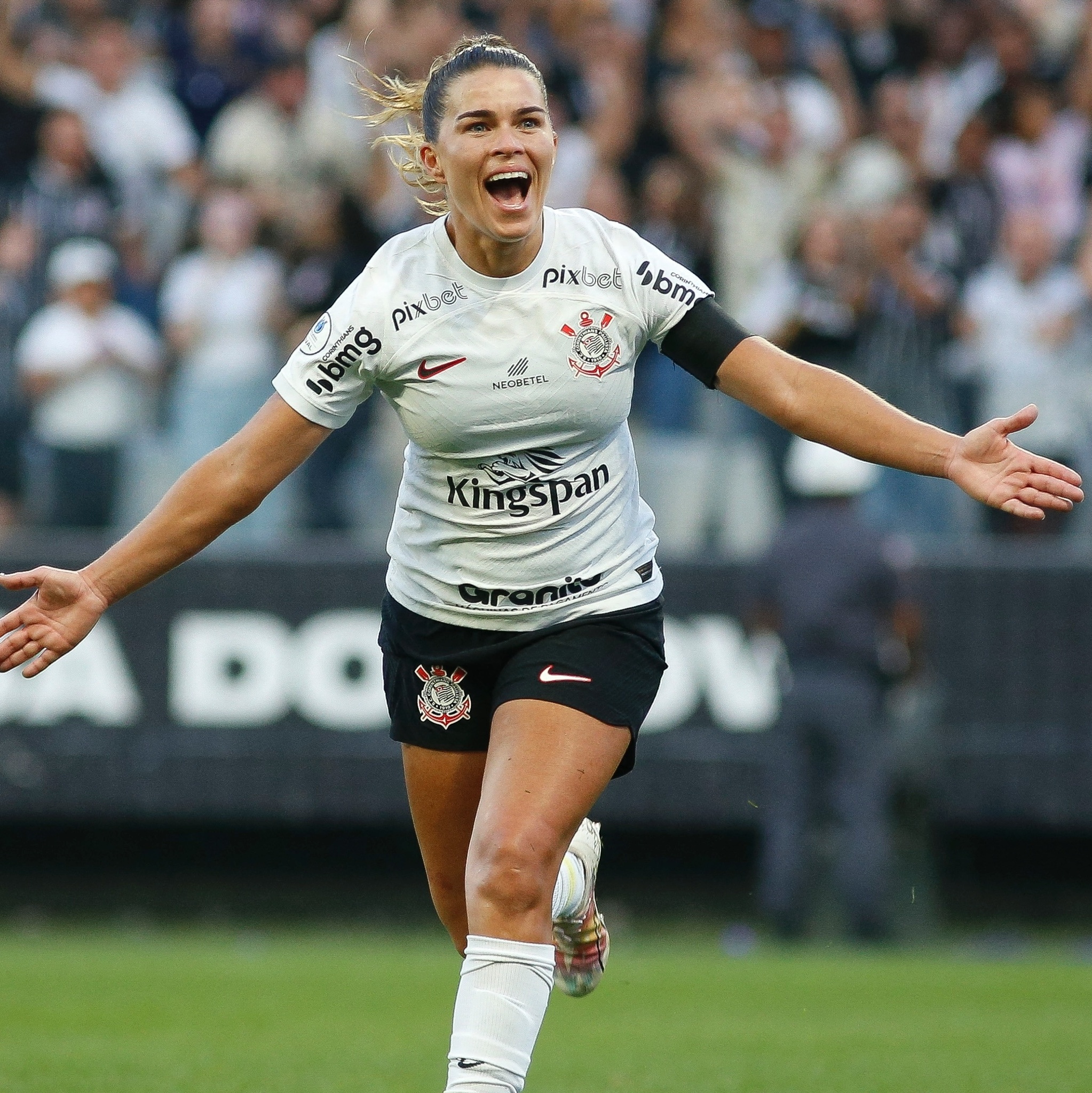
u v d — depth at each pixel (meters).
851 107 38.78
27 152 37.12
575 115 38.16
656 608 12.36
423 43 38.53
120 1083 15.77
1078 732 31.03
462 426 11.57
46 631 11.59
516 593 12.01
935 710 31.02
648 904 33.53
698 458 33.56
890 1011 21.98
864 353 34.16
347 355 11.51
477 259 11.42
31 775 31.62
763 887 32.03
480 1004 10.78
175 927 32.78
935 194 37.16
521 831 10.95
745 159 36.72
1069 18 40.44
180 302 34.91
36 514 33.94
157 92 39.03
